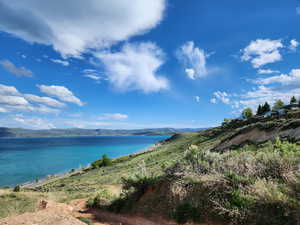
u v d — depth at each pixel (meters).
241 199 4.42
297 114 27.36
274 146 10.51
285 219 3.66
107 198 8.96
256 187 4.54
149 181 7.66
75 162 71.50
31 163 69.06
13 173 52.12
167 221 5.49
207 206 4.91
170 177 7.02
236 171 5.70
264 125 18.28
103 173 34.59
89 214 7.55
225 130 49.53
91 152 107.12
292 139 13.07
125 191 8.50
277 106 58.59
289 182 4.30
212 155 7.28
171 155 36.78
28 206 9.86
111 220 6.53
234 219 4.21
